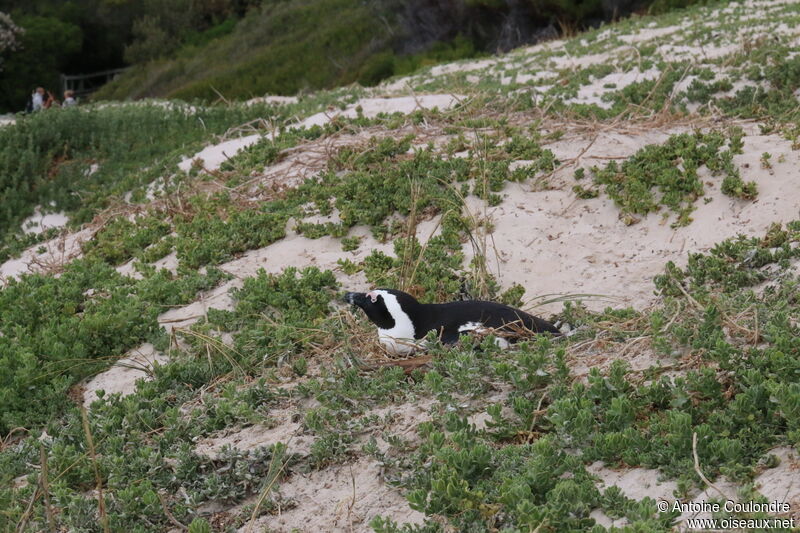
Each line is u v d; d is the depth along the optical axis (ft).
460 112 77.46
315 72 198.18
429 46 187.83
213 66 230.89
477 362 35.09
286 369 42.63
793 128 62.64
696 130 61.67
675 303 40.09
